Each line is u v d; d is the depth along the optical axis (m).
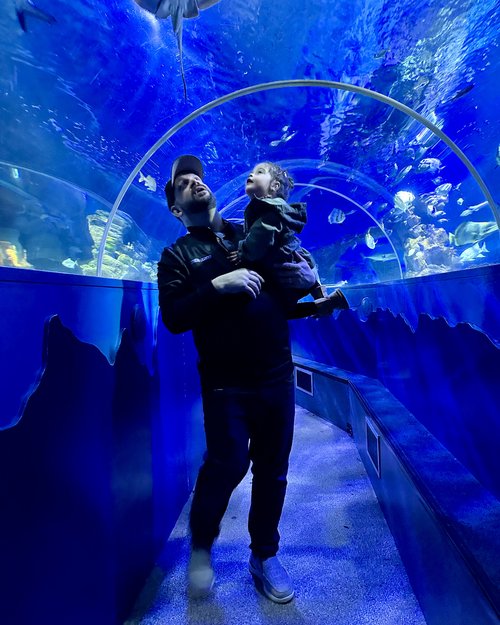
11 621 0.83
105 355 1.49
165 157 3.77
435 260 5.02
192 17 2.49
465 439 1.61
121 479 1.58
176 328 1.49
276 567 1.73
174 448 2.44
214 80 3.18
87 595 1.22
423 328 2.11
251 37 2.91
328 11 2.83
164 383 2.32
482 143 3.86
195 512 1.59
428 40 3.10
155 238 4.98
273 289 1.62
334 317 4.38
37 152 3.40
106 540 1.40
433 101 3.71
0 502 0.82
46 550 1.00
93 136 3.46
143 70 2.95
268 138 4.03
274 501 1.70
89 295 1.36
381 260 7.11
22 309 0.94
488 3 2.89
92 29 2.63
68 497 1.14
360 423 3.09
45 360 1.04
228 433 1.54
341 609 1.60
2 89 2.90
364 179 5.39
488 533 1.14
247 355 1.53
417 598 1.62
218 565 1.95
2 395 0.84
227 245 1.64
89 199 4.04
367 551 1.98
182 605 1.67
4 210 3.46
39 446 0.99
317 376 4.43
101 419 1.42
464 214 4.55
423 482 1.50
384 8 2.90
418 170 4.63
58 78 2.90
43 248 3.81
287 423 1.63
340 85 2.27
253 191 1.60
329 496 2.58
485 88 3.48
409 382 2.47
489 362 1.33
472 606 0.98
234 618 1.59
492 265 1.23
